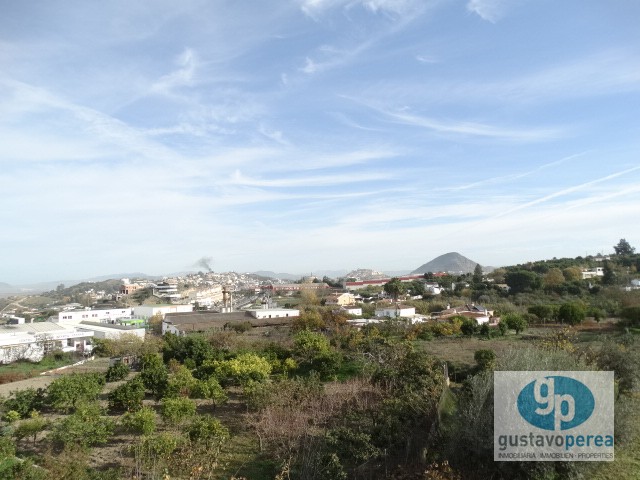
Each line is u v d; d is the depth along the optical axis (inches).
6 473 397.1
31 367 1309.1
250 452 531.5
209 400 768.3
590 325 1429.6
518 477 382.6
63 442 554.3
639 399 575.5
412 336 1222.3
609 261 3292.3
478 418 404.2
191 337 1234.6
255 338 1430.9
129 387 706.8
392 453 461.7
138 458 475.8
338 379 856.3
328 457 444.8
